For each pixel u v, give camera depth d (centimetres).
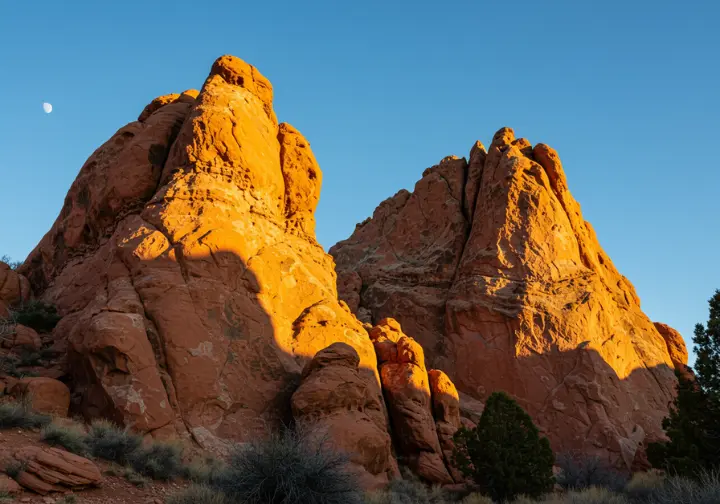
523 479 1981
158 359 1827
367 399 2034
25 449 1112
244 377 1967
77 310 2270
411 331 3506
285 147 2902
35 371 1859
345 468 1286
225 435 1814
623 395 3014
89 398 1688
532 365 3033
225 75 2891
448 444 2362
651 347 3559
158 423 1656
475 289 3297
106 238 2494
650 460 2033
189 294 1980
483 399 3059
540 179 3628
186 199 2258
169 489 1252
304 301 2419
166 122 2706
